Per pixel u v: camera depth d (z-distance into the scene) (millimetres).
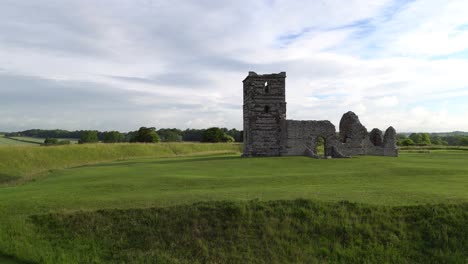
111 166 46531
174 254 18531
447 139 189250
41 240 19047
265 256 18484
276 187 26266
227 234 19625
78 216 20531
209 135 121750
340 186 26547
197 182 28484
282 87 55969
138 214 20625
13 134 190250
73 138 195250
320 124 54750
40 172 44812
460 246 18641
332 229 19812
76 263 17547
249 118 55812
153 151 76438
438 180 29234
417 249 18766
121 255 18344
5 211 21469
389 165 38875
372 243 19047
